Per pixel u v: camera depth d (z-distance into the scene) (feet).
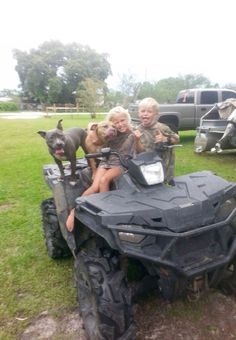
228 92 41.22
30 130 58.13
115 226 7.27
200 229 7.46
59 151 10.70
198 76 187.11
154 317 9.16
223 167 26.18
